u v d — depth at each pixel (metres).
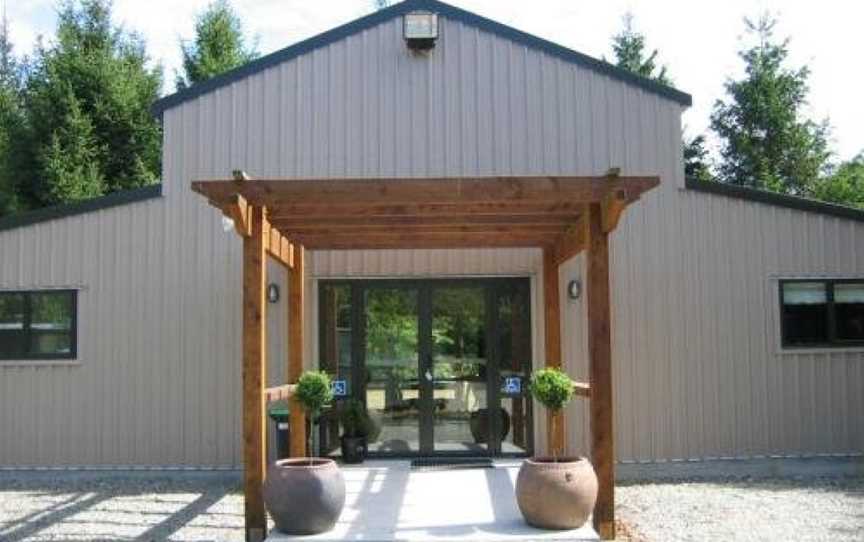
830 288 10.48
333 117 10.48
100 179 23.44
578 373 10.30
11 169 23.34
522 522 6.96
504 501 7.80
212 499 8.98
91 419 10.22
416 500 7.87
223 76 10.46
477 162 10.43
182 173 10.41
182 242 10.34
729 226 10.45
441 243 9.62
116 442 10.19
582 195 6.90
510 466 9.73
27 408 10.25
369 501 7.83
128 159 24.28
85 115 23.58
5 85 27.80
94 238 10.36
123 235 10.36
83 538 7.22
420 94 10.51
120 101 24.03
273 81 10.51
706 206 10.45
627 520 7.76
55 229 10.38
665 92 10.51
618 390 10.23
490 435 10.40
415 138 10.45
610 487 6.89
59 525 7.73
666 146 10.48
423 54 10.52
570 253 8.62
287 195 6.88
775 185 27.33
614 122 10.50
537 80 10.52
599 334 6.97
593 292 6.99
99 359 10.26
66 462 10.18
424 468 9.65
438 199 6.91
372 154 10.44
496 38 10.56
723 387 10.31
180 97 10.45
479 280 10.55
